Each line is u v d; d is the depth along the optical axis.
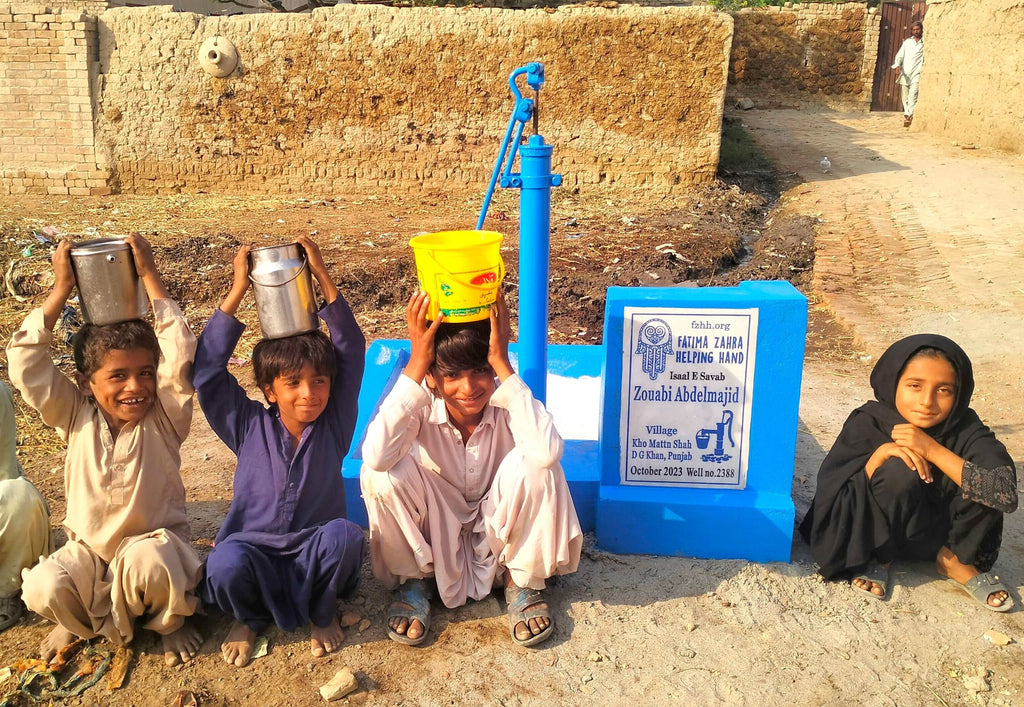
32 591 2.74
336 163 11.18
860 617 3.12
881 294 7.20
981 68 13.75
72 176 11.27
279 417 3.04
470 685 2.79
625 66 10.63
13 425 3.23
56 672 2.84
